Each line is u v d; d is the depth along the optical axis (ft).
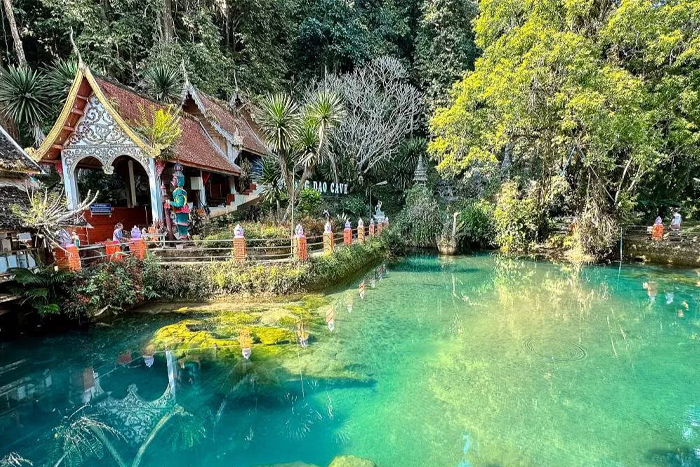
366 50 103.71
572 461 16.75
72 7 62.39
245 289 39.88
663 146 59.21
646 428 19.21
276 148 47.93
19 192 32.78
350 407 21.16
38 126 55.36
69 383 24.85
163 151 43.86
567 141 56.65
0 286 30.40
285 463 16.66
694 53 51.39
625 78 47.34
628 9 48.57
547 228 69.87
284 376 24.61
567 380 24.18
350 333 32.12
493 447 17.71
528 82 51.21
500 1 60.64
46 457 17.94
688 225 69.05
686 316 36.37
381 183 99.35
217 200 65.98
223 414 20.80
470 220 73.46
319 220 60.80
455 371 25.41
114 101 46.14
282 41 106.63
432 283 50.03
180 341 29.32
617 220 63.31
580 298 42.73
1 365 26.94
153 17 76.95
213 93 79.87
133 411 21.59
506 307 39.78
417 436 18.61
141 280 37.27
